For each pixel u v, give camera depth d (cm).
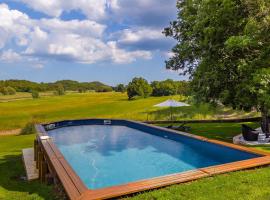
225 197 652
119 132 2355
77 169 1286
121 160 1427
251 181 740
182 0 2256
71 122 2738
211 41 1560
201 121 2670
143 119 3572
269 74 1308
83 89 15962
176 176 762
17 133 3591
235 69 1531
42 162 1118
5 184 1144
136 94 7912
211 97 1728
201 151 1347
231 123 2500
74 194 648
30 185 1101
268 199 641
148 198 650
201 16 1661
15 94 12506
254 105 1517
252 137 1534
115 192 656
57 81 16262
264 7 1328
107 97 10144
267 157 927
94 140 2025
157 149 1620
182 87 2427
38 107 7162
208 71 1614
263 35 1359
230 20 1476
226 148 1152
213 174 783
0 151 1922
